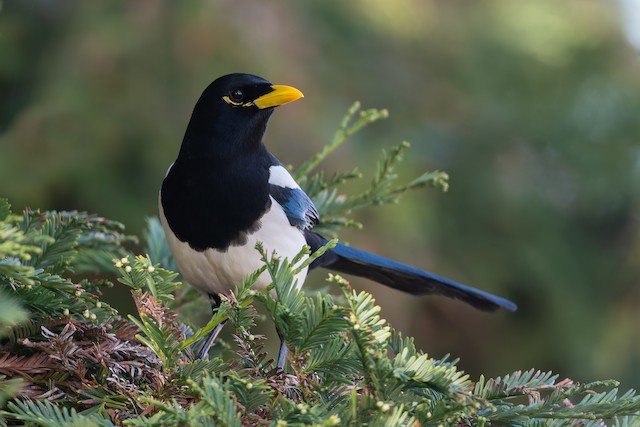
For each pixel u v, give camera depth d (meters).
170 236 6.84
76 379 4.27
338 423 3.60
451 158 13.01
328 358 4.20
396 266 8.44
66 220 4.95
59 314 4.34
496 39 13.66
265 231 6.72
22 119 10.96
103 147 11.00
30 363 4.17
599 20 14.09
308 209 7.05
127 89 11.23
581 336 12.73
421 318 12.55
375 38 12.89
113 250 6.50
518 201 13.07
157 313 4.06
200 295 7.52
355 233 11.55
